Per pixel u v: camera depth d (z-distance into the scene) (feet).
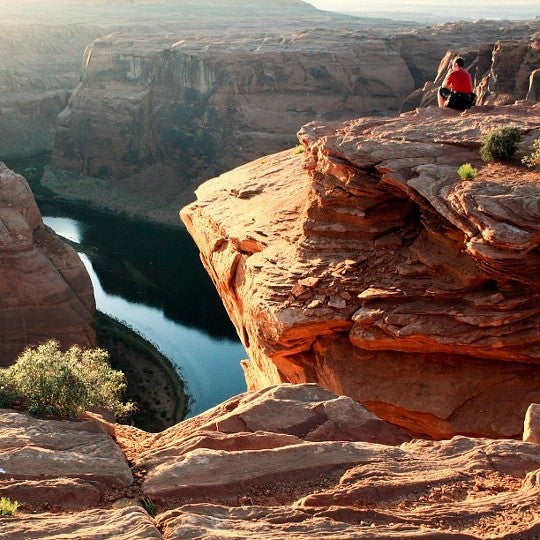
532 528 22.82
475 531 23.29
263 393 40.14
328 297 60.49
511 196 51.06
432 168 58.65
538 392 53.26
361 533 22.49
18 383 38.09
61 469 29.50
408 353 58.34
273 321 61.52
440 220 57.16
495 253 49.49
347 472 28.60
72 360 41.47
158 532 22.91
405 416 57.16
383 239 62.28
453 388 55.67
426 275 57.67
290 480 28.96
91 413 39.75
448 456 30.40
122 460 30.76
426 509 24.80
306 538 22.17
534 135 61.67
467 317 53.52
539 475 26.48
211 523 23.75
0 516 24.77
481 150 60.29
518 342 52.21
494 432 52.85
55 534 23.15
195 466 29.58
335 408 36.76
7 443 31.83
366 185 62.08
